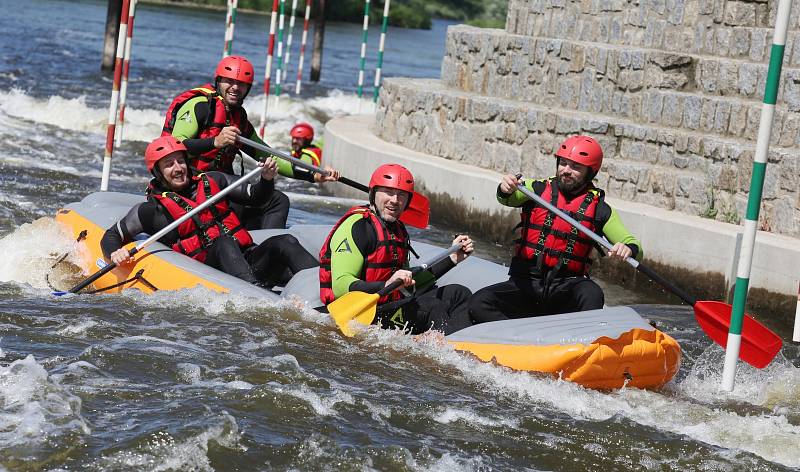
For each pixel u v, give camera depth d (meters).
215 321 12.72
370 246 12.66
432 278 13.11
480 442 9.88
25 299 13.27
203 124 16.42
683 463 9.76
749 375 13.09
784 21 11.26
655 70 21.17
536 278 12.73
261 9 116.44
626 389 11.65
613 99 22.03
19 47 52.88
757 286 16.98
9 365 10.55
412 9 142.50
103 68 46.41
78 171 24.80
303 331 12.62
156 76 46.56
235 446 9.23
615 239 12.61
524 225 12.83
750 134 19.44
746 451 10.12
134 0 28.47
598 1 24.11
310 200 24.20
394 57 74.44
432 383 11.38
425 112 25.55
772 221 18.23
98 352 11.20
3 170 23.55
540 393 11.27
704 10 21.80
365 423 10.05
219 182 14.88
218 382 10.67
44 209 19.77
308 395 10.52
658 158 20.55
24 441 8.95
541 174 22.34
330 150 27.53
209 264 14.65
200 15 95.50
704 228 17.78
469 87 25.91
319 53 51.88
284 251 14.32
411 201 13.88
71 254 15.73
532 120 22.55
